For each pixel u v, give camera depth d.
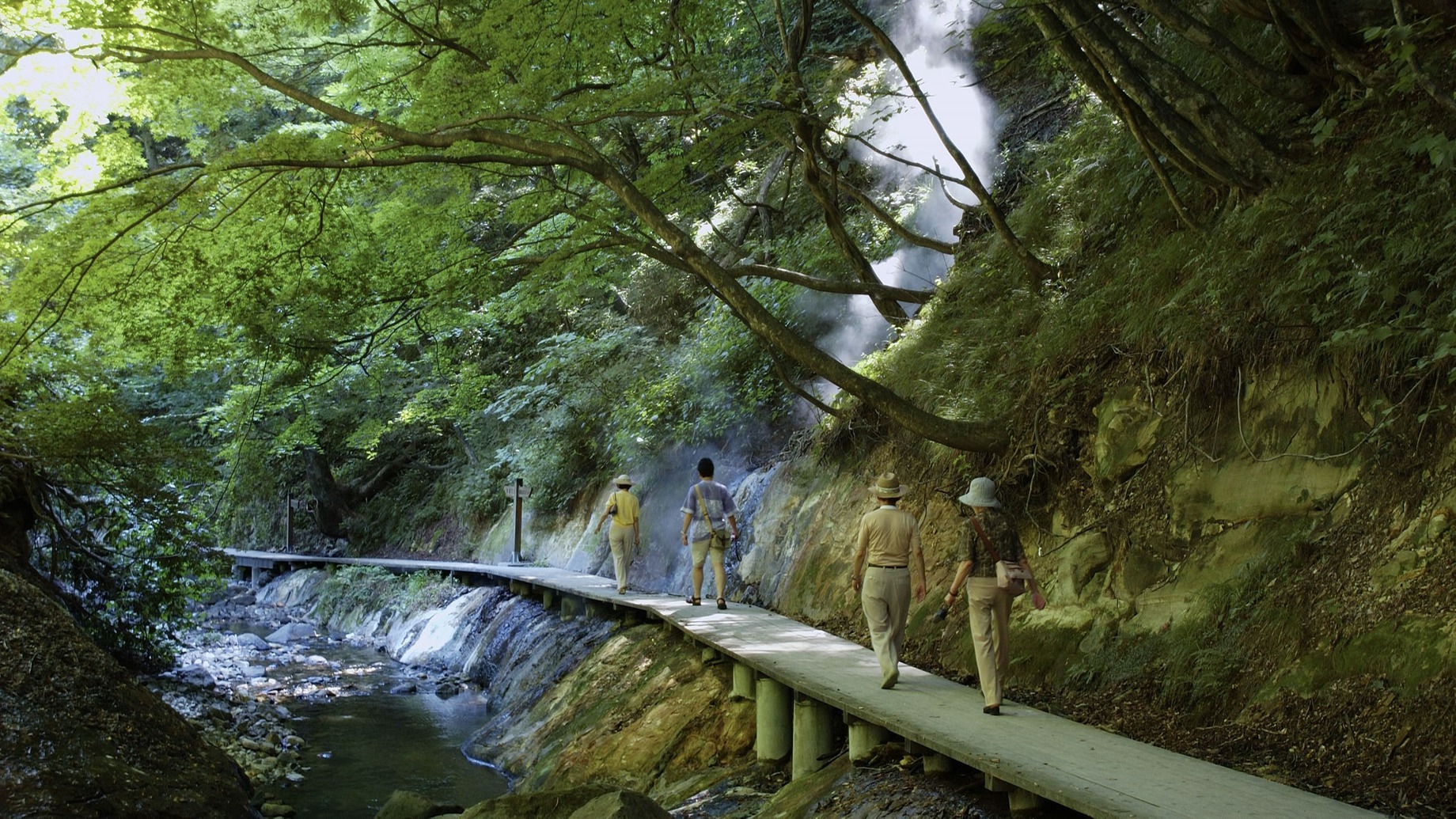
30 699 7.75
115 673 8.70
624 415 18.52
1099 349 8.87
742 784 8.17
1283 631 6.04
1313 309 6.59
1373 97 7.16
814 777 7.29
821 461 13.34
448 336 18.56
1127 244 9.61
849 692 7.31
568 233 12.93
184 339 11.09
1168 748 5.96
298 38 12.33
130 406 24.39
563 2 9.59
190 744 8.77
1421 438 5.89
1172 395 7.87
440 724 13.00
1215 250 7.85
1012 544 6.86
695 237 19.05
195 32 9.33
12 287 9.40
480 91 10.00
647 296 20.56
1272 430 6.91
